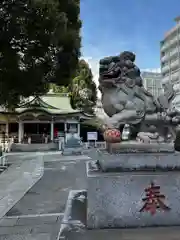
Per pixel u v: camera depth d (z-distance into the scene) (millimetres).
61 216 5484
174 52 45938
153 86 5199
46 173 12117
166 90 4734
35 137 30188
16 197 7469
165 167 3941
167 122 4527
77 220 3988
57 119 30578
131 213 3717
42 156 20672
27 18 11430
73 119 31141
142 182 3766
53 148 28469
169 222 3734
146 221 3715
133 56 4594
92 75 36250
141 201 3738
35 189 8594
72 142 22625
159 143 4109
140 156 3947
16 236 4344
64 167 14180
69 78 15633
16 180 10359
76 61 15375
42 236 4324
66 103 34156
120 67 4543
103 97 4617
